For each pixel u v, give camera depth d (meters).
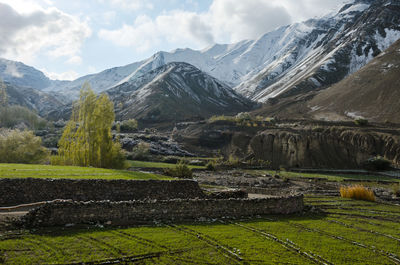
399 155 94.69
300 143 110.19
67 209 20.75
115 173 37.50
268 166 98.94
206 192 36.88
